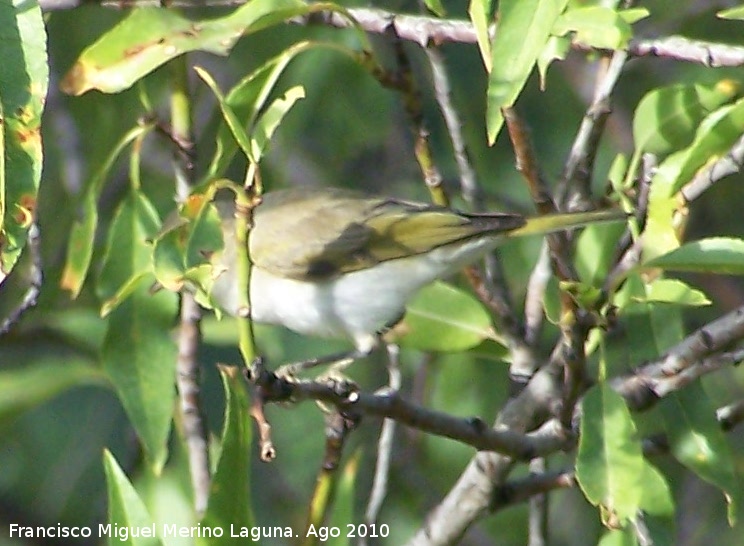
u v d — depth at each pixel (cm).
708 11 1105
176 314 788
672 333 785
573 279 726
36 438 1145
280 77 1080
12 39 580
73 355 989
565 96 1225
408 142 1227
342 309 880
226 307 923
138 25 605
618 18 586
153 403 776
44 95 581
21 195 584
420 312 871
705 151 691
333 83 1177
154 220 783
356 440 1149
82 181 1027
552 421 750
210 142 1114
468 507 827
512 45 555
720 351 751
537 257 1153
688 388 750
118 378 775
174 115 816
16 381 910
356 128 1214
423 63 1223
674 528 736
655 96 752
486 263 891
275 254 891
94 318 975
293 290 893
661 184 697
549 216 720
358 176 1234
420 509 1098
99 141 1024
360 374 1186
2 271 584
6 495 1125
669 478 1159
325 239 886
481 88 1208
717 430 746
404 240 871
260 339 1028
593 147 794
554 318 815
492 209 1151
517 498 823
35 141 582
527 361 858
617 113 1201
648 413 891
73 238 759
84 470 1143
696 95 748
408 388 1163
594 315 630
